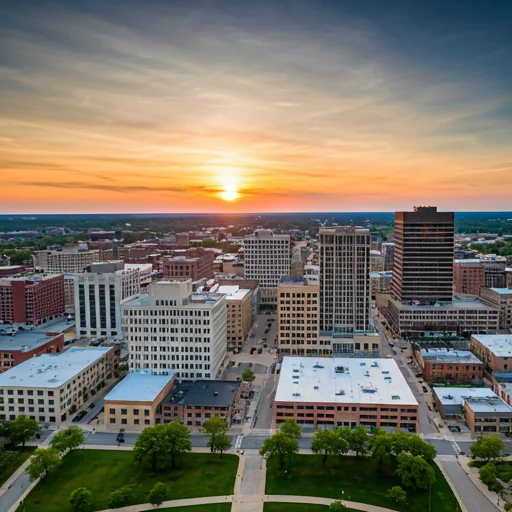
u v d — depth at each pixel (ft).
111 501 458.50
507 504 448.24
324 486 503.61
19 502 481.05
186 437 560.20
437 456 565.12
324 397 647.97
